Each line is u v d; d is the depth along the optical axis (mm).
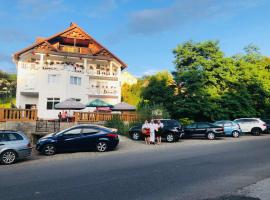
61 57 41625
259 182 8797
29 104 38250
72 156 15688
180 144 20875
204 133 25156
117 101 44250
